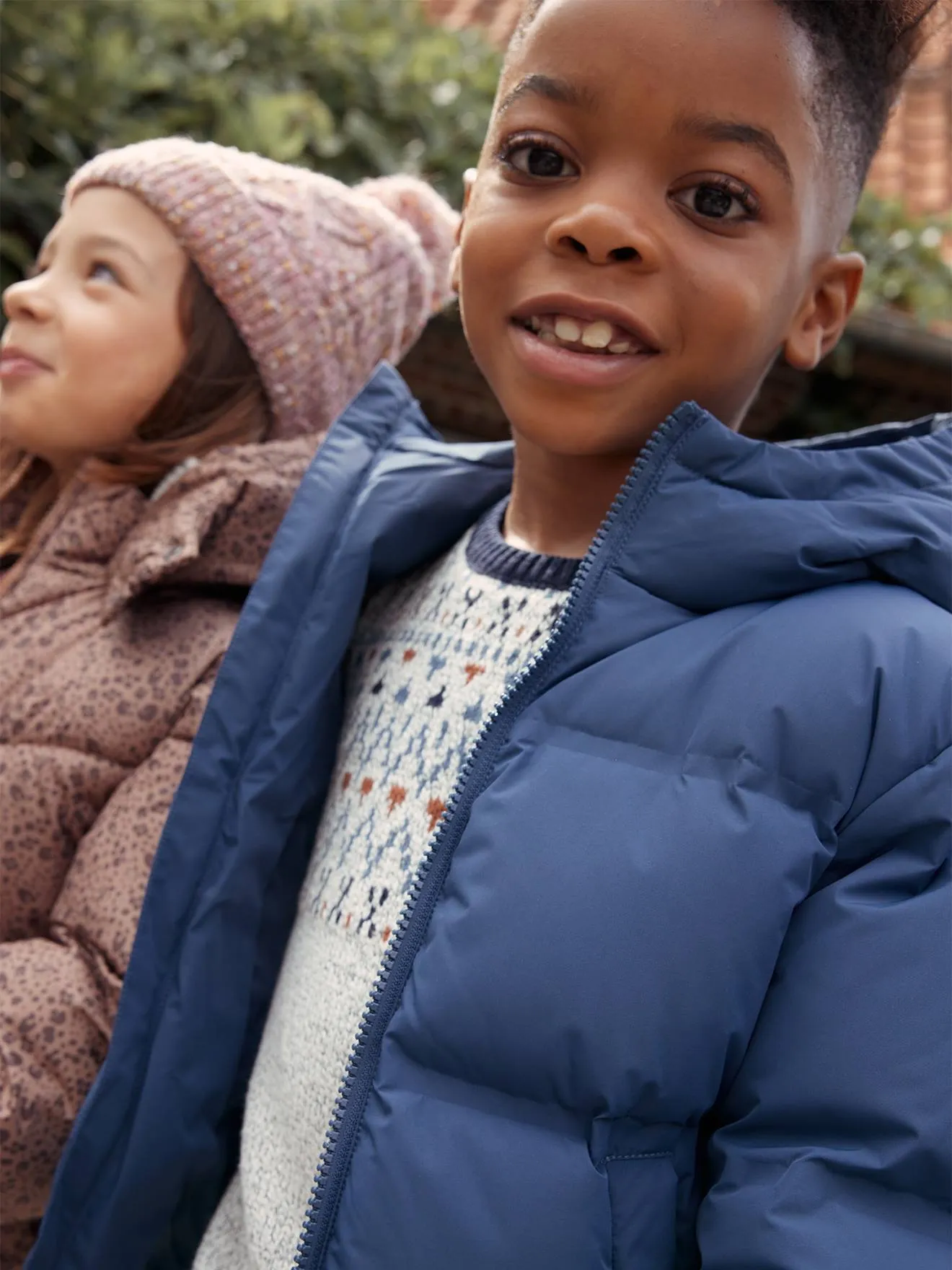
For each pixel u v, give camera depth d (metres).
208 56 2.61
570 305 0.95
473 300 1.02
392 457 1.23
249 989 1.11
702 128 0.92
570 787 0.85
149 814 1.20
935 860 0.78
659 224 0.93
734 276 0.94
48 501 1.58
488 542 1.13
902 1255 0.71
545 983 0.79
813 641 0.84
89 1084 1.13
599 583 0.92
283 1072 1.03
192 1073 1.06
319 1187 0.85
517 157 0.99
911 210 3.63
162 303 1.41
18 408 1.41
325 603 1.15
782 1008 0.78
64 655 1.31
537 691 0.92
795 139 0.95
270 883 1.13
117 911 1.16
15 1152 1.11
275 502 1.35
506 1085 0.80
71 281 1.42
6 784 1.25
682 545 0.91
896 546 0.89
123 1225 1.05
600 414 0.97
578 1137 0.79
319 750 1.14
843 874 0.81
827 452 0.94
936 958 0.75
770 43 0.93
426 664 1.09
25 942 1.19
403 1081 0.83
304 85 2.77
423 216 1.66
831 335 1.08
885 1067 0.74
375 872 1.01
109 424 1.41
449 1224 0.78
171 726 1.26
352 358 1.53
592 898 0.80
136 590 1.27
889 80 1.05
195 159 1.42
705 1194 0.80
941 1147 0.71
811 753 0.81
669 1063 0.77
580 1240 0.77
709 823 0.80
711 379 0.97
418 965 0.85
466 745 1.00
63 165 2.44
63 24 2.43
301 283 1.44
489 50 3.10
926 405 3.29
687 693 0.85
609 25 0.93
